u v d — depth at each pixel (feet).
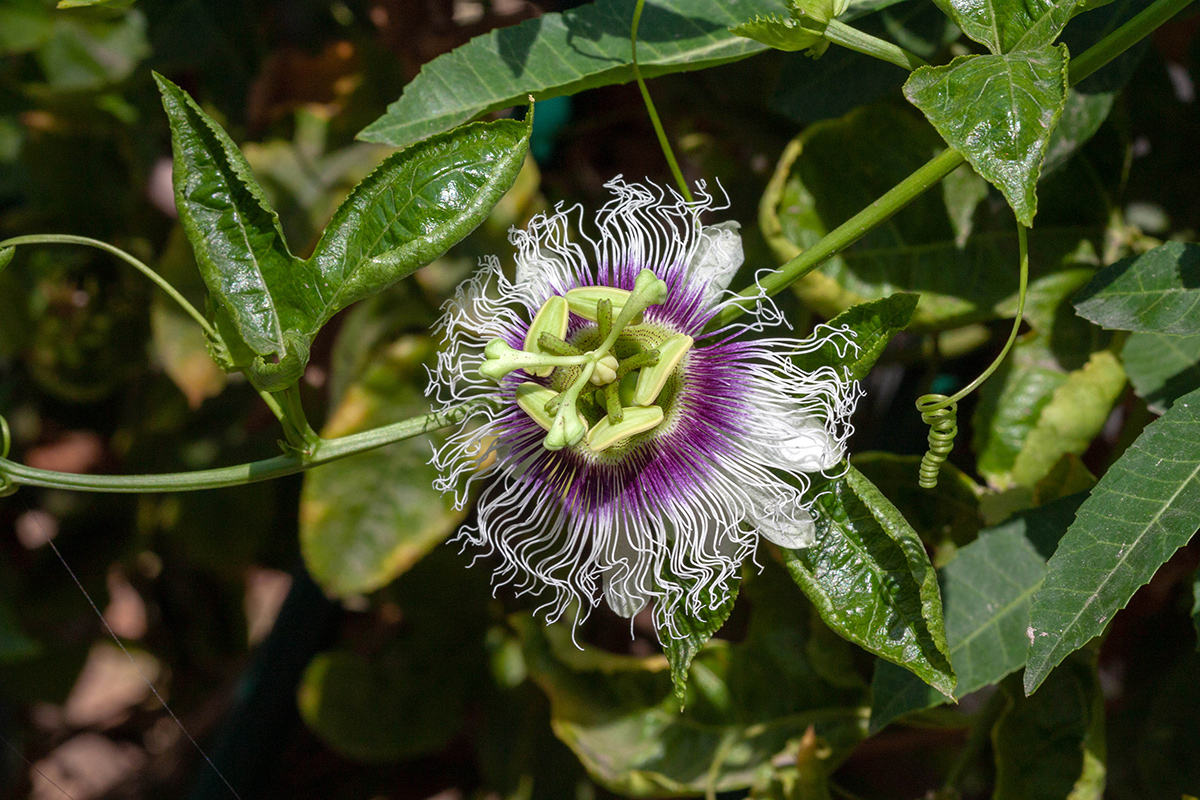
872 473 1.49
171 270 1.75
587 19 1.40
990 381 1.51
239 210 1.30
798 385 1.33
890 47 1.32
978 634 1.41
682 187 1.38
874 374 1.75
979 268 1.50
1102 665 1.74
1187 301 1.34
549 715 1.82
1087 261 1.51
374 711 1.83
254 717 1.83
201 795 1.83
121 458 2.11
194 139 1.29
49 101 1.91
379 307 1.67
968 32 1.26
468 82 1.38
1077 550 1.27
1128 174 1.56
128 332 2.05
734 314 1.36
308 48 1.81
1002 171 1.22
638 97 1.78
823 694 1.62
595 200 1.82
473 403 1.36
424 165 1.29
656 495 1.35
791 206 1.49
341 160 1.73
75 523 2.19
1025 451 1.49
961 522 1.50
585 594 1.36
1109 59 1.31
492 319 1.38
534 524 1.41
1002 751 1.49
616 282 1.38
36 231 2.00
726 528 1.33
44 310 2.00
